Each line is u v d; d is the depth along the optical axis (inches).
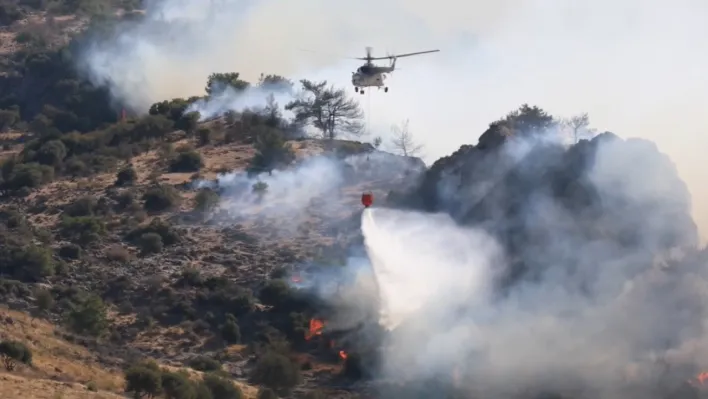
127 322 5014.8
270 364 4382.4
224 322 5032.0
